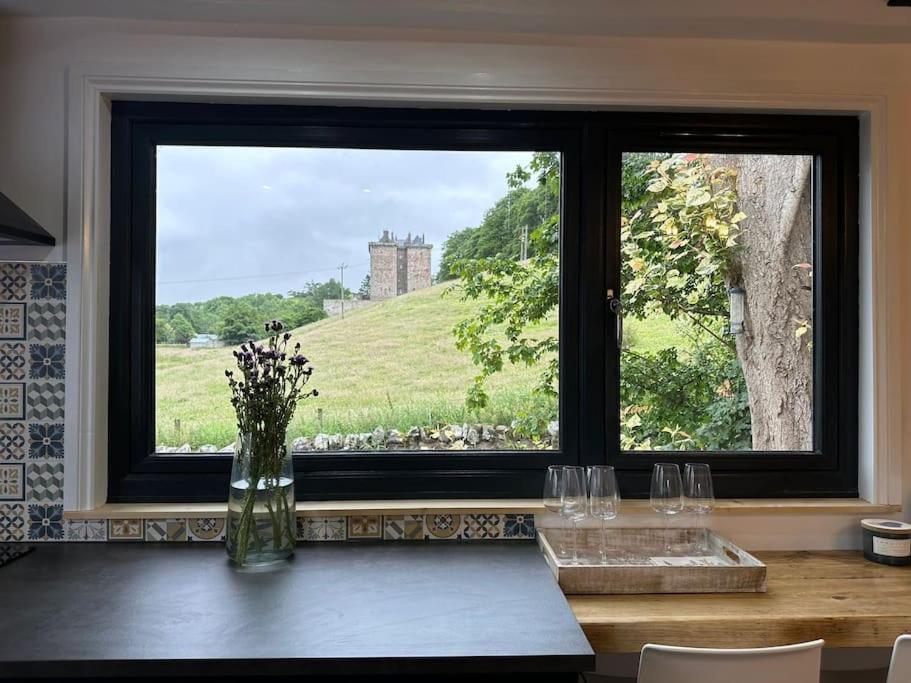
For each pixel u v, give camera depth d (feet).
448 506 5.95
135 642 3.84
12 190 5.76
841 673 5.55
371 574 5.01
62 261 5.74
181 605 4.39
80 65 5.76
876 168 6.19
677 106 6.14
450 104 6.11
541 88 6.01
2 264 5.70
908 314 6.21
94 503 5.78
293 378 5.39
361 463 6.23
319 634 3.96
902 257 6.23
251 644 3.82
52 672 3.60
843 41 6.13
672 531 5.92
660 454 6.37
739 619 4.60
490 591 4.69
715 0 5.68
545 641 3.91
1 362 5.71
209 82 5.86
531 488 6.30
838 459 6.45
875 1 5.76
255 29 5.89
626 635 4.53
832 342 6.44
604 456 6.35
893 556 5.68
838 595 5.04
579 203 6.40
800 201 6.49
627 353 6.47
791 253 6.48
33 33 5.78
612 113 6.35
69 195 5.73
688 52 6.11
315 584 4.79
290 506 5.36
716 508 6.01
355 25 5.91
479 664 3.70
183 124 6.16
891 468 6.13
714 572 5.07
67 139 5.76
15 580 4.83
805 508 6.07
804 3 5.73
